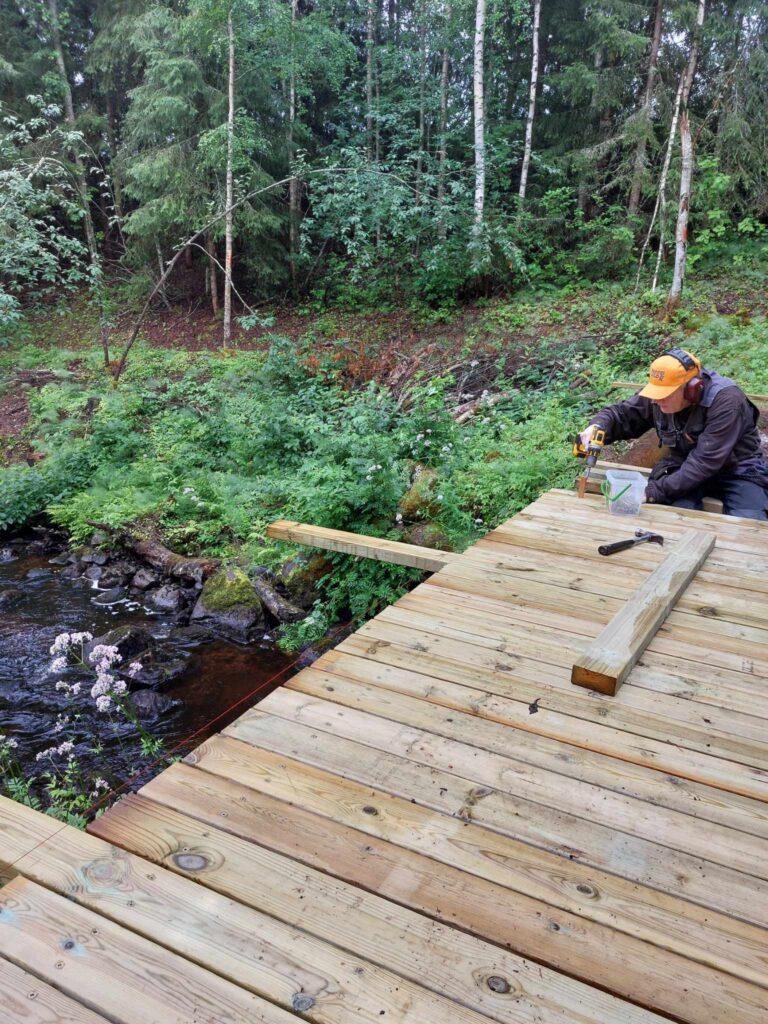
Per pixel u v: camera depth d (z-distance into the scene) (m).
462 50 16.39
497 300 13.94
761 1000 1.17
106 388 10.81
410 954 1.23
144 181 14.04
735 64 13.75
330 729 1.90
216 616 5.68
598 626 2.53
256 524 6.79
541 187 16.70
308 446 8.19
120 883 1.38
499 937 1.27
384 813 1.59
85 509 7.62
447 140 16.70
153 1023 1.10
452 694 2.09
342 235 13.53
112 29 15.79
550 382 9.26
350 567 5.61
